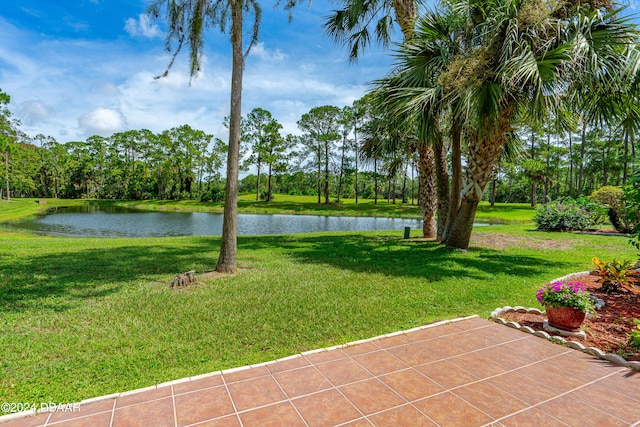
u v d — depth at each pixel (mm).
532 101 6230
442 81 6508
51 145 51156
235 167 5863
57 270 5828
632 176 5219
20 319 3604
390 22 10367
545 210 13812
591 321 3848
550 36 6219
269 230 19047
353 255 7836
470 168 8008
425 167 10883
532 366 2768
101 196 50156
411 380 2516
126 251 8016
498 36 6375
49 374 2549
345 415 2088
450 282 5406
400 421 2037
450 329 3549
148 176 45844
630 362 2768
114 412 2105
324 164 36594
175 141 41281
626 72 5449
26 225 18922
